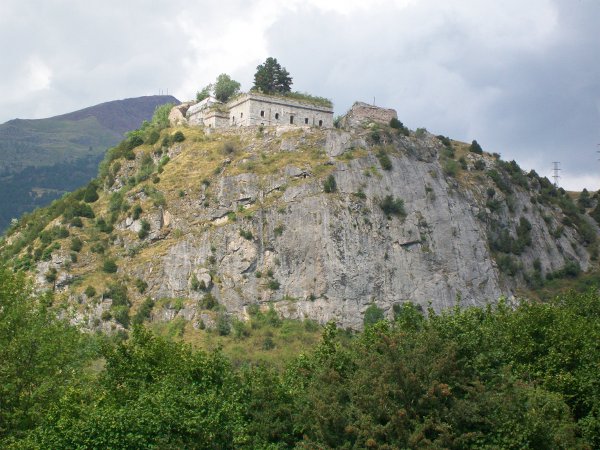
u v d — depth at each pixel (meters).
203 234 135.25
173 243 134.62
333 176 142.12
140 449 49.75
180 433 50.59
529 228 162.00
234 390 57.50
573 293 88.94
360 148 149.62
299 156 146.50
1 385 56.72
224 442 51.97
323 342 67.94
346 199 140.00
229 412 52.72
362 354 56.88
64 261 131.12
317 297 130.62
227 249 133.62
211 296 127.81
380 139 153.12
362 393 51.78
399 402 50.78
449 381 51.78
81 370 64.44
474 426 50.50
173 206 140.25
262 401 56.00
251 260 132.75
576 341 62.69
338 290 131.62
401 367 51.12
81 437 49.62
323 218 136.50
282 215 136.75
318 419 50.91
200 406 52.12
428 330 57.34
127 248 136.00
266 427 54.22
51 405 55.31
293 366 66.94
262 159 146.00
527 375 60.75
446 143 170.88
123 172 155.25
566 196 190.88
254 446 52.41
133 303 127.06
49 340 61.81
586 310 80.81
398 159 151.00
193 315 125.12
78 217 142.50
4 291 65.50
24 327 62.69
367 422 49.84
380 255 137.50
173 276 130.62
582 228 177.00
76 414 53.06
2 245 151.75
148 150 158.00
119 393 57.88
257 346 118.38
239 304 128.38
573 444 52.69
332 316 129.00
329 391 53.34
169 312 125.69
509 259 152.25
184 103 176.88
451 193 153.12
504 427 49.88
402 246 140.25
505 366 56.22
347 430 50.06
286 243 134.75
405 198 146.12
